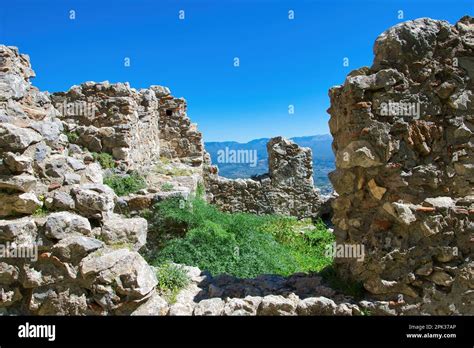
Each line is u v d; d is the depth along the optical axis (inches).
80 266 144.9
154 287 157.3
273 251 317.7
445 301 146.3
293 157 580.4
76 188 159.3
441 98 151.3
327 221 561.9
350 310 148.6
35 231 147.9
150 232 324.2
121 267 145.0
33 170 160.1
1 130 150.9
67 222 148.3
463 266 145.6
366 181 158.9
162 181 422.6
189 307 158.7
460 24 153.5
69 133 391.9
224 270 266.4
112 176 380.8
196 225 319.6
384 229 153.6
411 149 152.0
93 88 428.5
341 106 165.5
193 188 434.9
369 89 153.3
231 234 309.1
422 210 146.9
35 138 159.9
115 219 163.0
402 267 149.6
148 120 492.4
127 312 145.5
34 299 144.8
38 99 188.5
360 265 157.9
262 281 181.0
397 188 151.6
